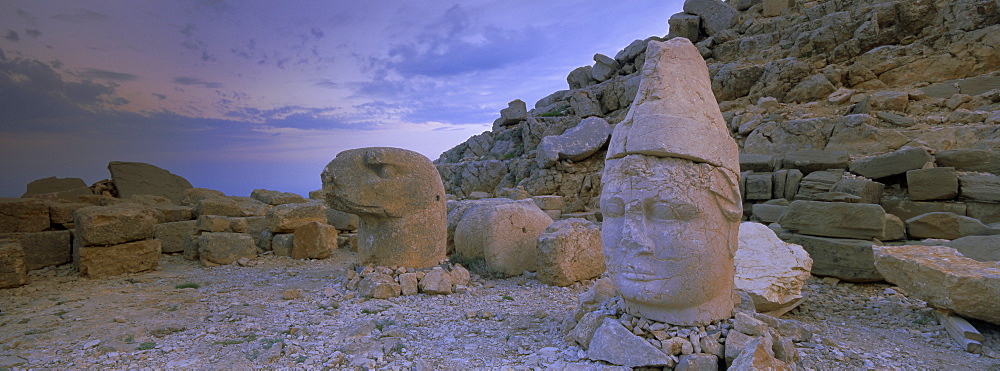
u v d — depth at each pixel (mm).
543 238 6727
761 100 13523
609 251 3686
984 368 3566
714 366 3232
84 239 6773
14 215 7699
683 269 3387
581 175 14344
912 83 13156
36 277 6797
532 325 4637
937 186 7844
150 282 6641
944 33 13352
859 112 11758
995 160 8062
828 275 6500
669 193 3379
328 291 5930
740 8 19906
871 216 6375
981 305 4016
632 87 19234
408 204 6375
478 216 7688
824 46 15125
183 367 3510
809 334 4020
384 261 6352
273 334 4297
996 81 11578
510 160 16938
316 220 9195
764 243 5688
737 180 3619
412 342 4109
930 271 4379
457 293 6035
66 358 3688
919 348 4020
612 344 3465
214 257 7961
